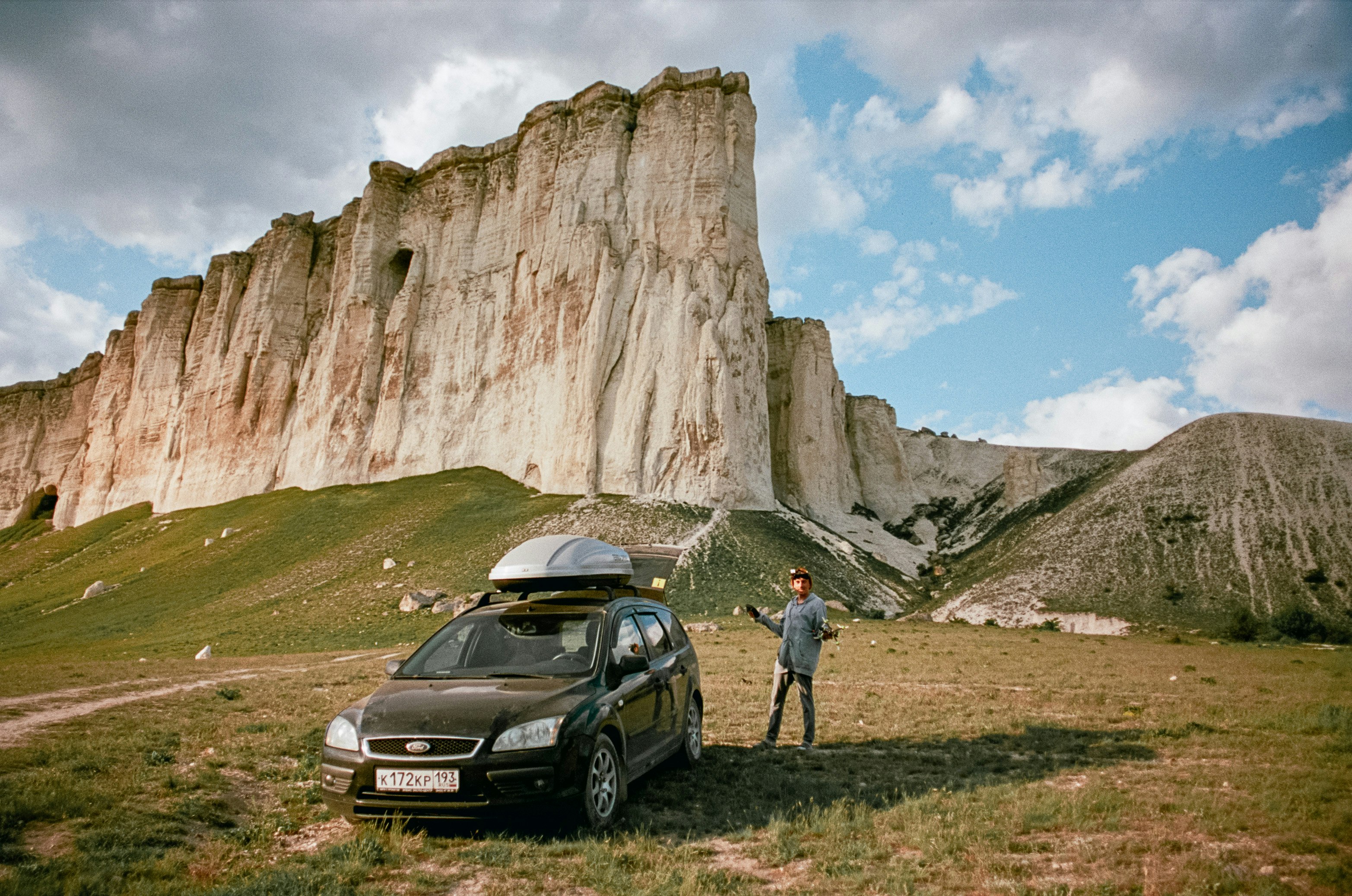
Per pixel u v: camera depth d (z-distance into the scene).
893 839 6.21
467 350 91.38
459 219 98.38
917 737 10.85
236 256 112.81
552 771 6.41
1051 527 84.69
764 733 11.41
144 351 113.50
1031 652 27.36
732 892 5.14
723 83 90.75
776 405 99.25
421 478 86.06
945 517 112.44
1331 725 10.69
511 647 8.06
